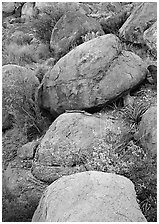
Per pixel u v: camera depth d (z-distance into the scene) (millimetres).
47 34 10695
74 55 7344
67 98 7195
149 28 8219
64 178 5062
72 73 7199
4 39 10945
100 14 10828
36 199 6230
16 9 13188
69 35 9508
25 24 11562
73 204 4574
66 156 6301
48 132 6680
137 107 6797
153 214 5426
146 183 5672
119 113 6922
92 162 5996
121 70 7070
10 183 6633
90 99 7004
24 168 6828
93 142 6320
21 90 7809
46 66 9211
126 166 5855
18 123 7625
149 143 6031
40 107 7594
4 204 6379
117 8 11320
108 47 7168
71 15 9812
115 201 4551
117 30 9656
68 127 6535
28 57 9992
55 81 7383
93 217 4375
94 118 6695
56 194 4836
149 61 7848
